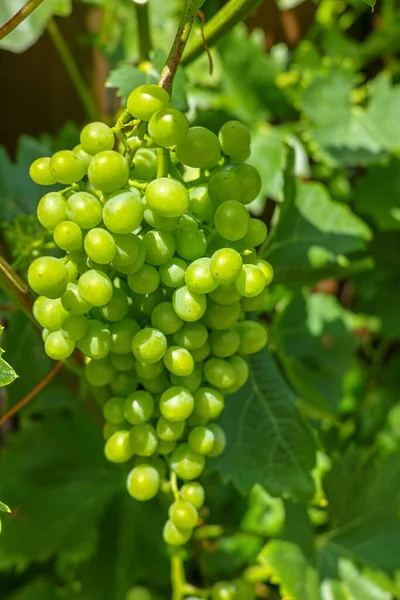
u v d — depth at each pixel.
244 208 0.60
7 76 1.09
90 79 1.11
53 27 0.95
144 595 0.96
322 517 0.88
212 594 0.77
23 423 0.96
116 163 0.58
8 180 0.86
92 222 0.59
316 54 1.04
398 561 0.82
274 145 0.99
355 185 1.09
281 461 0.73
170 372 0.64
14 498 0.92
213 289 0.60
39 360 0.84
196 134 0.60
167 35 0.98
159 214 0.59
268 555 0.78
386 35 1.09
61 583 1.07
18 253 0.72
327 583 0.81
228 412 0.73
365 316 1.09
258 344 0.65
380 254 1.04
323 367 0.97
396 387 1.16
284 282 0.80
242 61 1.01
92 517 0.95
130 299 0.62
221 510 0.99
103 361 0.64
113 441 0.64
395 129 0.98
